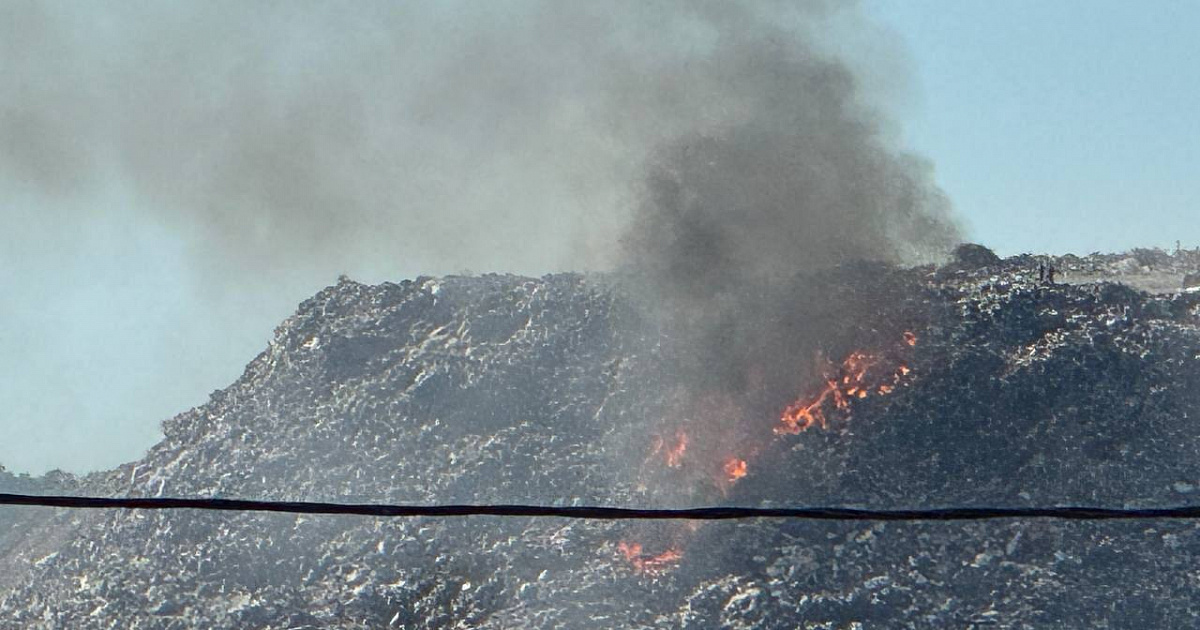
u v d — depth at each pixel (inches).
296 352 6259.8
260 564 4940.9
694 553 4670.3
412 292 6535.4
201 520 5255.9
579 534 4867.1
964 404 5137.8
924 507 4736.7
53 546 5816.9
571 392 5536.4
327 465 5393.7
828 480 4894.2
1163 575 4439.0
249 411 5959.6
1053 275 6387.8
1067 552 4559.5
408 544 4884.4
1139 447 4936.0
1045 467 4886.8
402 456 5334.6
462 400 5561.0
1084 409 5083.7
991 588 4399.6
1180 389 5177.2
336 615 4581.7
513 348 5807.1
